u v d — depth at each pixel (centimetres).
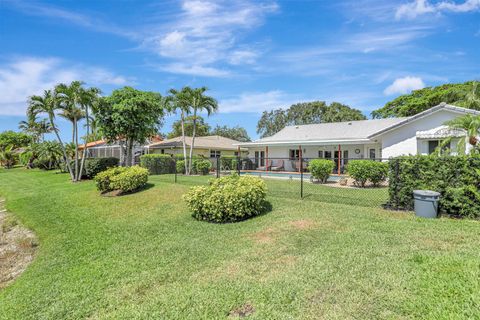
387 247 443
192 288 370
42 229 812
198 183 1370
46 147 2892
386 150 1538
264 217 692
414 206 653
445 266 354
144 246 580
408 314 271
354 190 1145
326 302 304
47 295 403
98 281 432
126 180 1133
